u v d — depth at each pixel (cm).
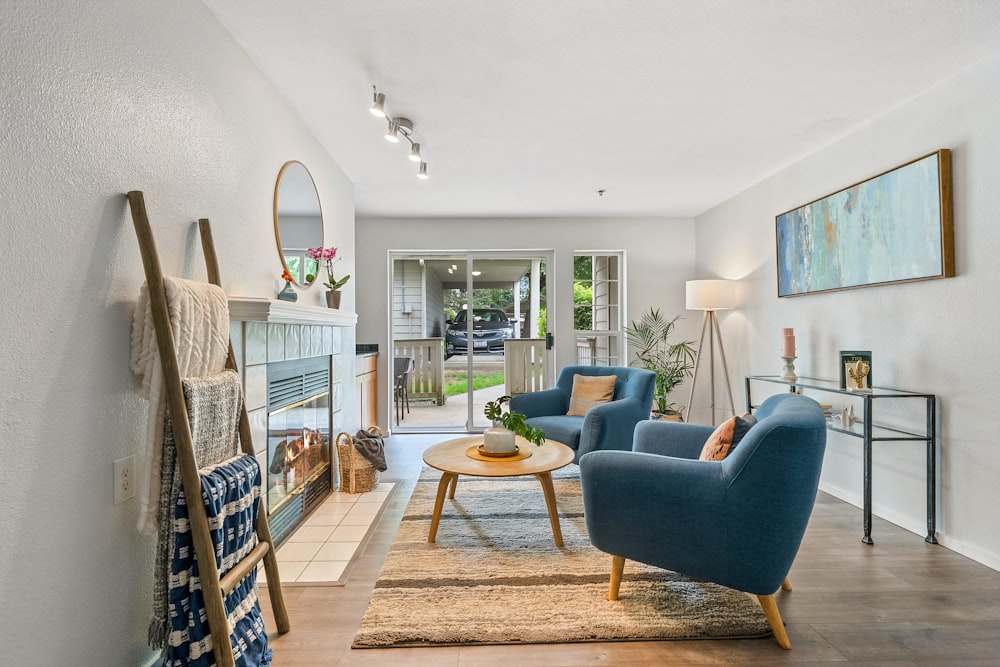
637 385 372
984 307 231
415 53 219
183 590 138
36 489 116
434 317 599
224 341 170
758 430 170
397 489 346
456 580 214
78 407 128
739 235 450
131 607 148
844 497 320
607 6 187
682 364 537
